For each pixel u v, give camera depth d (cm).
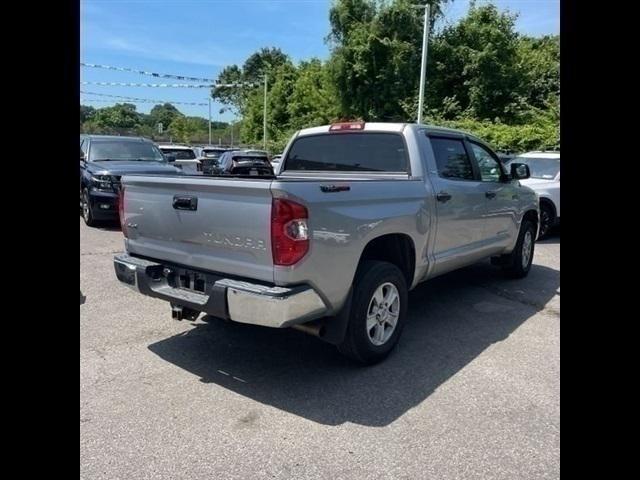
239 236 349
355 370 402
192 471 277
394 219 410
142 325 493
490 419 329
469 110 2917
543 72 3070
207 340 459
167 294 386
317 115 3491
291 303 330
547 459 287
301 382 380
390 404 349
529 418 331
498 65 2870
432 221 463
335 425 322
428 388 372
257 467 281
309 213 337
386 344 416
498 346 452
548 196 996
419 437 310
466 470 279
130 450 294
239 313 342
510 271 675
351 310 384
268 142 4178
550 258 847
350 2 2966
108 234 991
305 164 555
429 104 2917
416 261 450
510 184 630
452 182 502
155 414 333
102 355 423
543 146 2430
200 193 368
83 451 291
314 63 4200
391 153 489
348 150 518
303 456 291
